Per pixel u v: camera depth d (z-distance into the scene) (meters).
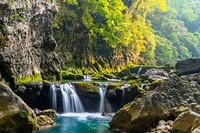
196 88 19.03
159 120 15.59
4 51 21.77
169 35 74.12
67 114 22.27
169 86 18.20
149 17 72.44
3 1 20.08
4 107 14.15
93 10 43.03
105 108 24.27
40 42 28.69
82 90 24.03
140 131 15.48
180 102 17.05
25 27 24.47
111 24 43.50
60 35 38.41
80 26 41.69
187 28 93.88
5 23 21.30
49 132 15.30
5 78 22.23
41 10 26.86
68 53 38.84
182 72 28.11
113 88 24.28
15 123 14.25
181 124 13.00
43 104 23.56
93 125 17.73
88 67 40.88
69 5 41.38
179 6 97.19
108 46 45.31
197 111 14.95
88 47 42.16
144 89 24.84
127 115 16.02
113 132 15.78
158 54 62.78
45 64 29.39
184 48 73.94
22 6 23.25
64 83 24.58
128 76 35.56
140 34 51.75
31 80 25.58
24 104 15.07
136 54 51.31
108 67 44.12
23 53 24.62
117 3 44.28
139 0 53.97
